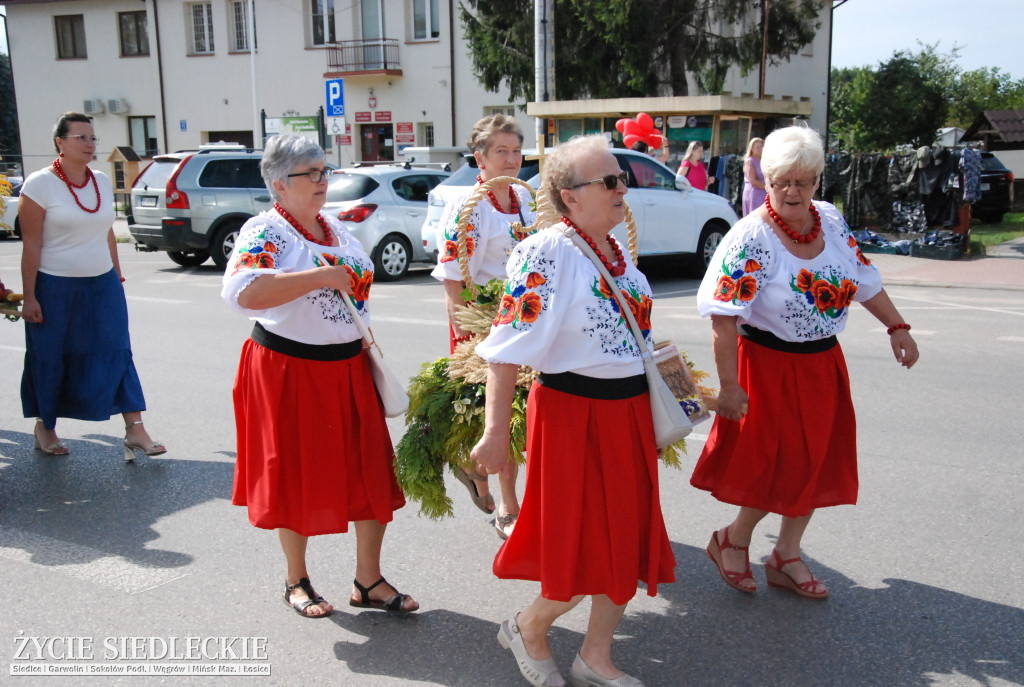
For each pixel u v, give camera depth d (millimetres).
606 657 2791
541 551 2646
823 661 3018
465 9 22141
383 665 3031
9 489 4754
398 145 26188
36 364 5082
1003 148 27828
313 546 4004
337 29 25953
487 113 25094
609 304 2572
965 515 4219
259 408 3072
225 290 2930
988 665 2973
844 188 15109
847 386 3305
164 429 5789
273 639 3205
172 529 4215
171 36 27516
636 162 11570
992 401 6066
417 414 3402
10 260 15703
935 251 13953
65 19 28969
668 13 19266
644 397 2672
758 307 3186
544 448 2627
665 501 4492
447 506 3471
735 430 3365
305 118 21359
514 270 2559
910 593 3486
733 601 3467
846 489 3326
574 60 20094
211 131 27844
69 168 4902
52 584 3645
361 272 3182
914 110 29609
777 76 26641
